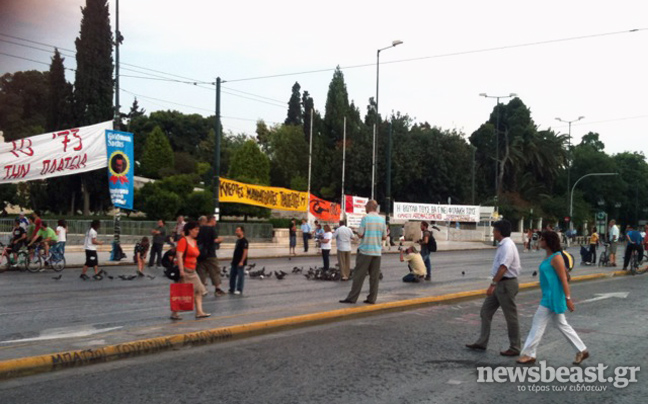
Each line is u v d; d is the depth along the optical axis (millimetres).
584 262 26938
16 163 21141
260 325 9312
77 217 40094
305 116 92250
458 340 9055
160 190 41062
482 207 57781
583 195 85500
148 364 7246
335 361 7512
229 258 26516
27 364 6684
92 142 22656
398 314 11555
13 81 80875
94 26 46719
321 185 73000
